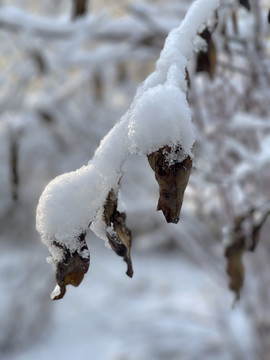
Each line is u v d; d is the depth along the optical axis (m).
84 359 5.75
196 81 2.62
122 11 3.71
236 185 2.32
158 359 4.82
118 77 4.46
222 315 4.23
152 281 7.57
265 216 1.82
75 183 0.81
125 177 4.12
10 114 3.56
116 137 0.81
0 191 4.33
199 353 4.64
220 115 2.54
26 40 3.35
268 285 3.26
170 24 2.88
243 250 1.83
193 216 3.27
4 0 4.15
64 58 3.29
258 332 3.43
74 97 4.20
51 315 6.79
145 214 3.97
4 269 6.63
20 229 5.77
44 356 6.08
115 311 6.81
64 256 0.82
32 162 4.14
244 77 2.48
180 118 0.70
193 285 7.05
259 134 2.76
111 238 0.85
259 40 2.12
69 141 3.97
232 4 1.42
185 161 0.72
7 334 6.54
